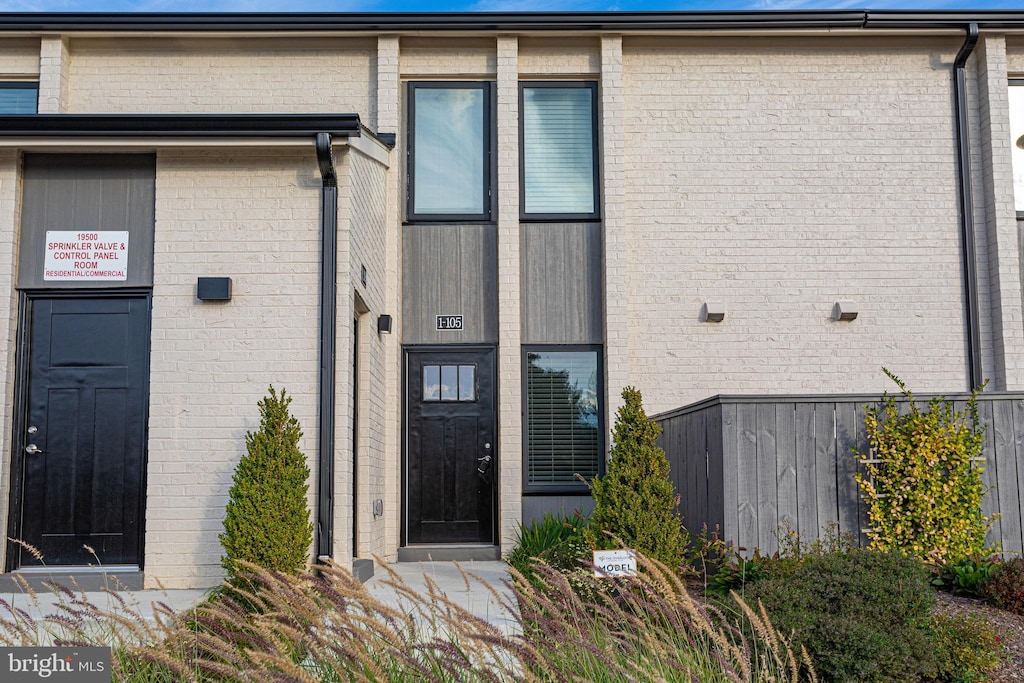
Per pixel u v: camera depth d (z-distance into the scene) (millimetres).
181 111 9062
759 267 9172
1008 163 9086
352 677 2891
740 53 9398
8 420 6590
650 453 5516
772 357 9070
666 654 3135
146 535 6504
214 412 6633
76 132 6441
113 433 6711
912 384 9062
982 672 4090
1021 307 8961
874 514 5441
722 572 5293
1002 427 5637
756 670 3490
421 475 8938
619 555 4012
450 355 9086
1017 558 5199
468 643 3115
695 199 9242
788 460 5543
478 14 9016
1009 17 9094
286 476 5934
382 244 8586
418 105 9344
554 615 3322
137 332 6816
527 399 9055
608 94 9148
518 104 9383
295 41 9156
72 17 8750
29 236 6820
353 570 6586
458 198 9250
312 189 6863
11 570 6508
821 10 9047
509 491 8703
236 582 5445
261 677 2645
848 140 9312
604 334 8977
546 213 9250
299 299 6762
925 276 9180
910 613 4297
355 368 7637
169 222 6809
